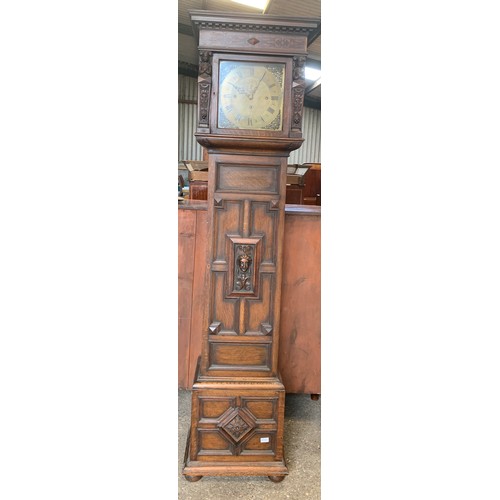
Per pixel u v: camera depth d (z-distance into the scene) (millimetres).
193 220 1569
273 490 1396
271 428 1423
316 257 1602
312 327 1629
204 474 1402
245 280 1396
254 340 1426
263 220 1384
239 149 1334
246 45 1269
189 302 1605
